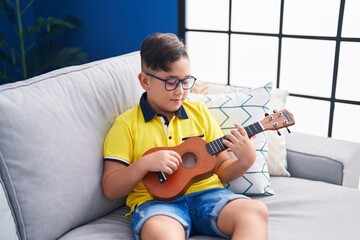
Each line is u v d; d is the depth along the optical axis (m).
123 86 1.52
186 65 1.34
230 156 1.52
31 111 1.21
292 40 2.26
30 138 1.19
